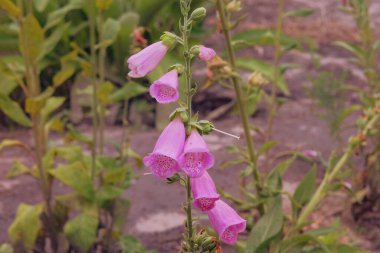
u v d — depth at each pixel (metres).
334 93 5.53
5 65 3.48
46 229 3.66
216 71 3.22
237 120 6.27
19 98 6.26
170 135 1.84
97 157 3.71
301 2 9.92
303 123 6.07
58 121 3.73
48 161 3.57
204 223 3.96
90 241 3.49
